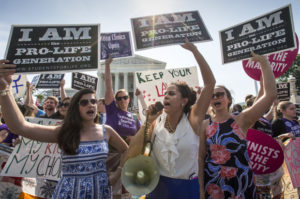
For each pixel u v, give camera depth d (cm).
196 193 184
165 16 314
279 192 380
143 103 515
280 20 307
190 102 208
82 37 289
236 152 226
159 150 188
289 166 364
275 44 306
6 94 190
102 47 436
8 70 193
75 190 193
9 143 375
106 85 397
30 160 328
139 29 311
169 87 204
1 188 324
